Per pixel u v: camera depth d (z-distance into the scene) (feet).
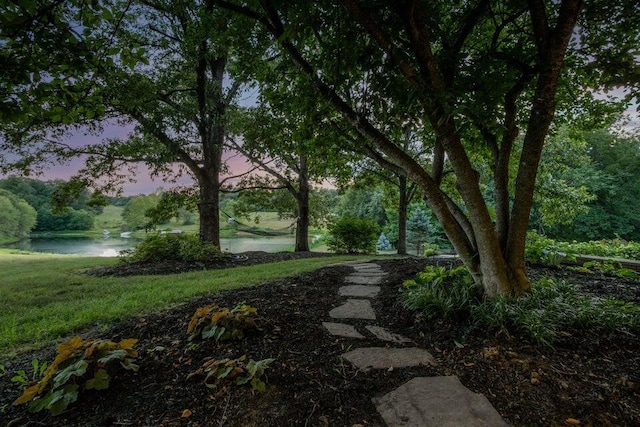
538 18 9.48
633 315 8.60
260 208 44.86
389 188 44.34
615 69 11.49
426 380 6.49
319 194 50.16
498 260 9.93
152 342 8.48
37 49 8.16
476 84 10.88
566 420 5.30
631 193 72.33
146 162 31.17
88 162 31.76
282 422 5.35
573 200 38.06
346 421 5.36
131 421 5.41
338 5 8.68
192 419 5.43
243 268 24.29
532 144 9.86
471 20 10.65
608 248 22.93
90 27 8.80
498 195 11.38
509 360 7.03
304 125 13.11
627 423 5.21
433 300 10.06
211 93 29.35
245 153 36.40
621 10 11.12
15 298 14.94
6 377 7.14
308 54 12.67
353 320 10.17
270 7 9.47
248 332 8.66
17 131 23.53
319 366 7.11
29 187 141.28
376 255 36.17
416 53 8.50
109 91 22.12
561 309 8.90
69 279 20.31
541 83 9.52
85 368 5.87
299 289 14.08
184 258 27.99
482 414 5.41
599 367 6.74
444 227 10.82
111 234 138.82
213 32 12.59
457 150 9.41
